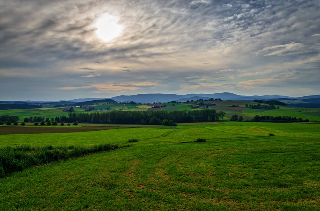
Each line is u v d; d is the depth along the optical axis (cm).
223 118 15750
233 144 4122
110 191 1762
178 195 1653
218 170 2312
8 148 2938
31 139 5472
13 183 1941
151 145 4134
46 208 1466
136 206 1477
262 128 7744
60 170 2362
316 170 2253
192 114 15762
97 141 4975
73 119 16312
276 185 1853
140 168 2431
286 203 1500
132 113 15525
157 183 1933
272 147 3656
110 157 3039
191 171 2284
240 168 2384
